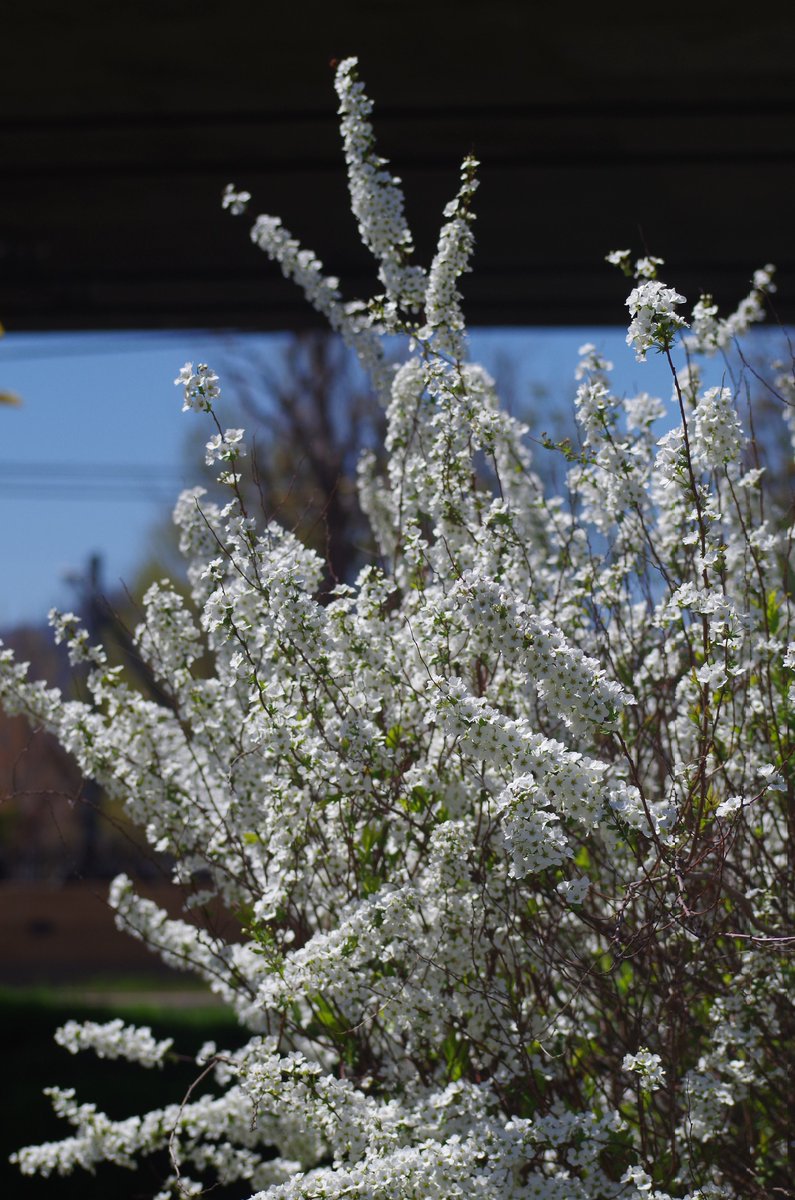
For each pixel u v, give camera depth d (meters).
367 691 2.88
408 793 2.87
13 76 6.08
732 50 5.66
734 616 2.45
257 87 6.12
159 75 6.04
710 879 2.58
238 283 7.82
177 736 3.30
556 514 3.37
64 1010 10.16
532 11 5.43
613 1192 2.57
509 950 2.93
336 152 6.67
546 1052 2.61
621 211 7.09
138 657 3.32
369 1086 2.99
